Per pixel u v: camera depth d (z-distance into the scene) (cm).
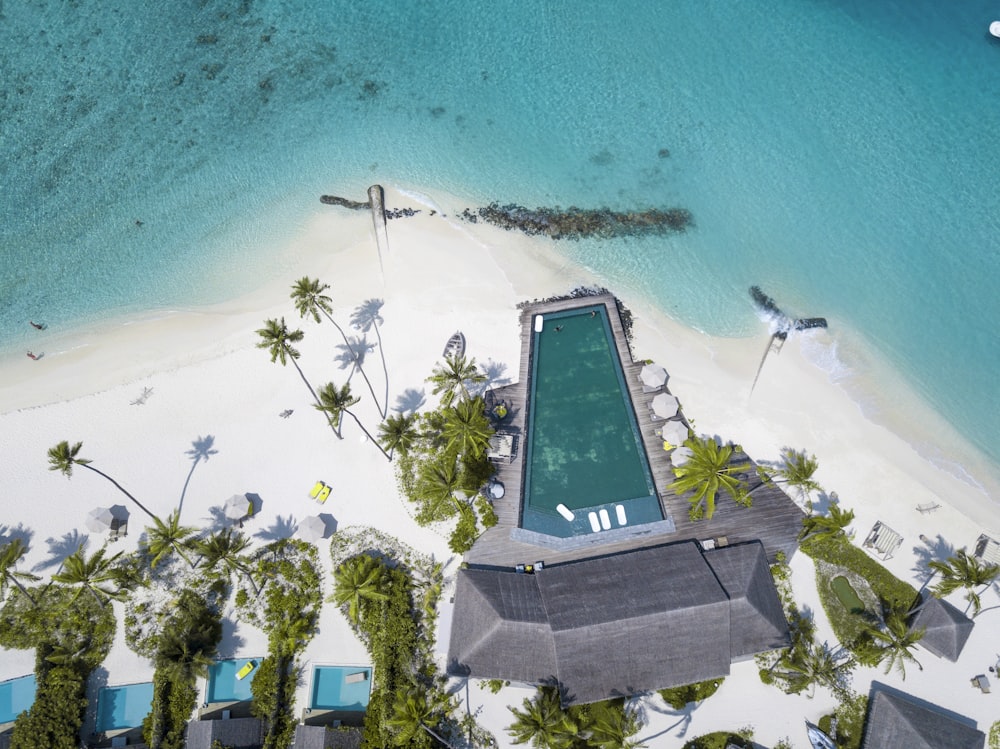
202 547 4028
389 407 4678
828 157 5500
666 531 4181
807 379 4753
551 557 4156
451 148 5697
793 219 5288
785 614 4081
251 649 4097
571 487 4359
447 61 6134
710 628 3691
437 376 4338
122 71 6278
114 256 5441
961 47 5912
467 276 5112
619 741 3431
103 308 5238
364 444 4588
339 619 4141
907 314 4953
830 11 6131
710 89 5841
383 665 3944
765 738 3844
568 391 4647
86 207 5656
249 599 4188
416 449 4541
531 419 4550
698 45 6066
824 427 4594
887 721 3725
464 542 4212
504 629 3700
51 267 5419
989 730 3834
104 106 6109
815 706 3897
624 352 4722
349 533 4344
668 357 4800
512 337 4859
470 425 3825
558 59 6072
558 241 5253
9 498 4522
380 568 4044
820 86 5797
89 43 6438
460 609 3897
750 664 3978
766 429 4581
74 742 3797
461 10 6391
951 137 5531
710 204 5362
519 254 5203
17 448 4681
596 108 5816
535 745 3562
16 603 4197
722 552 4028
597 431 4509
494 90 5966
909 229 5219
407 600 4081
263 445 4634
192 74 6222
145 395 4841
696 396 4678
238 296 5191
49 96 6172
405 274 5141
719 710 3897
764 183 5425
